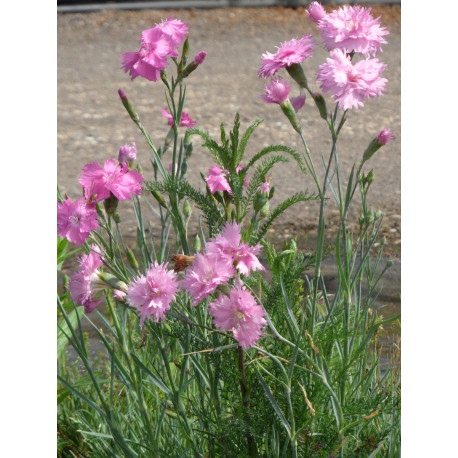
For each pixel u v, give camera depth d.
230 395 0.92
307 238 1.58
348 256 0.94
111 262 0.87
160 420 0.92
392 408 0.90
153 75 0.91
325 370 0.88
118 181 0.86
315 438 0.89
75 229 0.85
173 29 0.92
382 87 0.85
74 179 1.99
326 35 0.87
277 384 0.89
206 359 0.88
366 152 0.89
